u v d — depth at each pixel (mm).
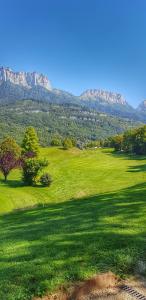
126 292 11727
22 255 15773
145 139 140625
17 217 29188
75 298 11648
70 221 21688
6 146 104000
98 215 21812
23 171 81250
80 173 96062
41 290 12148
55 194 71375
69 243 16281
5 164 85000
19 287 12500
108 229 17891
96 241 15930
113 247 14938
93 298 11539
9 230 23078
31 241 18047
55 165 114000
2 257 15977
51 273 13164
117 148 162375
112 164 114625
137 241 15383
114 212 22109
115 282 12297
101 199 29578
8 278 13234
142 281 12320
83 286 12125
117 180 83250
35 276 13117
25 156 103750
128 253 14117
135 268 13039
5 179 85750
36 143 117125
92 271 12930
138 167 103375
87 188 75562
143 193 28891
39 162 80688
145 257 13766
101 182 81562
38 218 26062
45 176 79312
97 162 121312
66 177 90500
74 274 12844
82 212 24422
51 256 14906
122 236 16312
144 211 21188
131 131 154375
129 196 28219
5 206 58094
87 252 14703
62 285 12281
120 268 13062
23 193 70125
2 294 12180
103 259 13805
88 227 18969
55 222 22438
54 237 17906
